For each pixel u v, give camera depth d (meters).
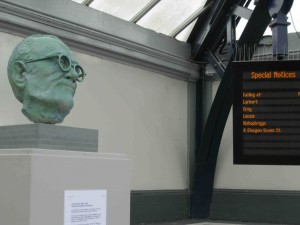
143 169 7.62
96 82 6.78
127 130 7.31
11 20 5.50
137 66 7.53
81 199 2.78
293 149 5.65
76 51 6.46
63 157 2.71
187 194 8.51
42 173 2.60
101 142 6.82
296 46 7.78
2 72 5.50
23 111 2.95
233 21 7.70
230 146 8.50
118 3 6.89
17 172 2.59
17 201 2.57
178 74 8.37
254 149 5.73
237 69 5.78
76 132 2.98
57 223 2.65
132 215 7.39
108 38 6.79
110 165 2.98
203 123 8.66
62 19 6.08
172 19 7.73
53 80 2.92
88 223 2.81
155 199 7.81
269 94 5.71
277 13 6.00
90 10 6.54
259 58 8.01
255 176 8.27
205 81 8.70
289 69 5.68
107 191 2.95
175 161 8.32
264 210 8.13
